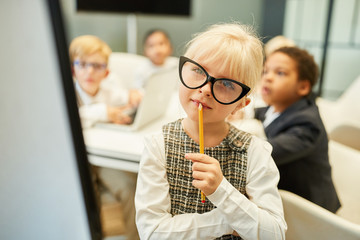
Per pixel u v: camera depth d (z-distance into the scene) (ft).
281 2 11.55
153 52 8.34
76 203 1.60
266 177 2.08
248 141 2.17
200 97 1.85
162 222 1.98
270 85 3.60
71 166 1.52
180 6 9.48
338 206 3.55
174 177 2.10
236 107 2.06
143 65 8.38
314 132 3.27
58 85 1.37
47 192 1.57
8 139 1.44
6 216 1.62
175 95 6.39
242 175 2.11
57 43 1.31
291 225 2.59
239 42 1.90
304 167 3.31
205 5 12.36
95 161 3.78
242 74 1.89
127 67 8.23
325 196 3.37
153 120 4.82
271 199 2.03
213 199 1.86
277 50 3.71
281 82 3.54
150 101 4.44
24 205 1.61
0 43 1.28
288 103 3.70
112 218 4.05
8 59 1.30
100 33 11.53
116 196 4.51
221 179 1.87
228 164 2.12
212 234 1.97
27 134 1.43
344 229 2.37
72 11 9.94
